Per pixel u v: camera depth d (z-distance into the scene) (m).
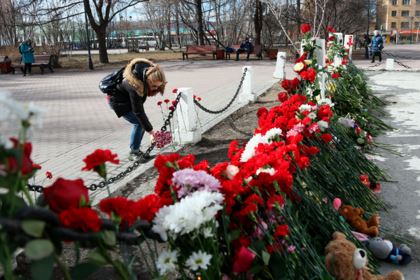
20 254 3.09
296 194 2.90
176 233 1.89
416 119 7.88
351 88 8.79
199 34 30.52
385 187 4.63
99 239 1.50
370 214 3.74
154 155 6.16
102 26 25.81
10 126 1.29
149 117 9.01
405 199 4.29
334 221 3.04
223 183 2.21
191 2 31.31
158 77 5.33
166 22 49.62
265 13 31.19
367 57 25.45
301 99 4.76
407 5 90.56
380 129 7.17
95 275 2.98
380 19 75.81
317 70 6.26
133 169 5.04
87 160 1.81
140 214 1.82
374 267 2.99
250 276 2.15
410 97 10.28
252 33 39.31
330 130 4.57
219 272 2.00
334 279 2.35
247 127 7.77
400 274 2.66
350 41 12.89
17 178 1.32
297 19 19.42
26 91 14.23
